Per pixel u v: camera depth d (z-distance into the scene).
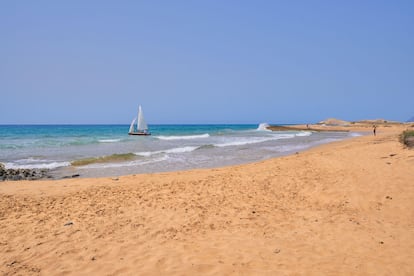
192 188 9.34
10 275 4.26
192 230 5.94
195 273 4.22
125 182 10.73
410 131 14.59
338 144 26.23
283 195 8.29
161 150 23.41
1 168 14.50
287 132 62.66
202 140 35.94
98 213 7.04
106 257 4.80
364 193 7.80
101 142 31.86
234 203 7.69
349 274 4.09
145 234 5.76
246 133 57.94
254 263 4.48
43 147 26.03
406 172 9.00
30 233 5.84
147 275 4.20
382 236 5.34
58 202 8.02
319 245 5.09
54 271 4.37
